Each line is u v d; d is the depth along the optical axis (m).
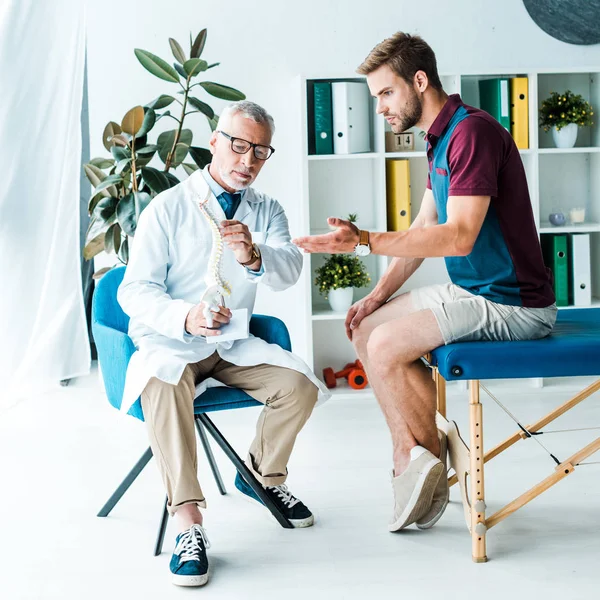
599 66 3.87
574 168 4.18
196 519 2.18
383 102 2.33
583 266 3.94
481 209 2.15
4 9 3.64
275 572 2.16
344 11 4.00
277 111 4.04
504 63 4.07
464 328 2.25
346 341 4.16
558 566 2.14
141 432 3.44
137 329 2.41
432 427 2.36
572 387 3.89
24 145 3.75
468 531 2.38
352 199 4.10
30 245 3.84
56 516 2.57
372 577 2.11
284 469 2.39
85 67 4.57
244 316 2.22
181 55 3.69
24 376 3.93
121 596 2.05
